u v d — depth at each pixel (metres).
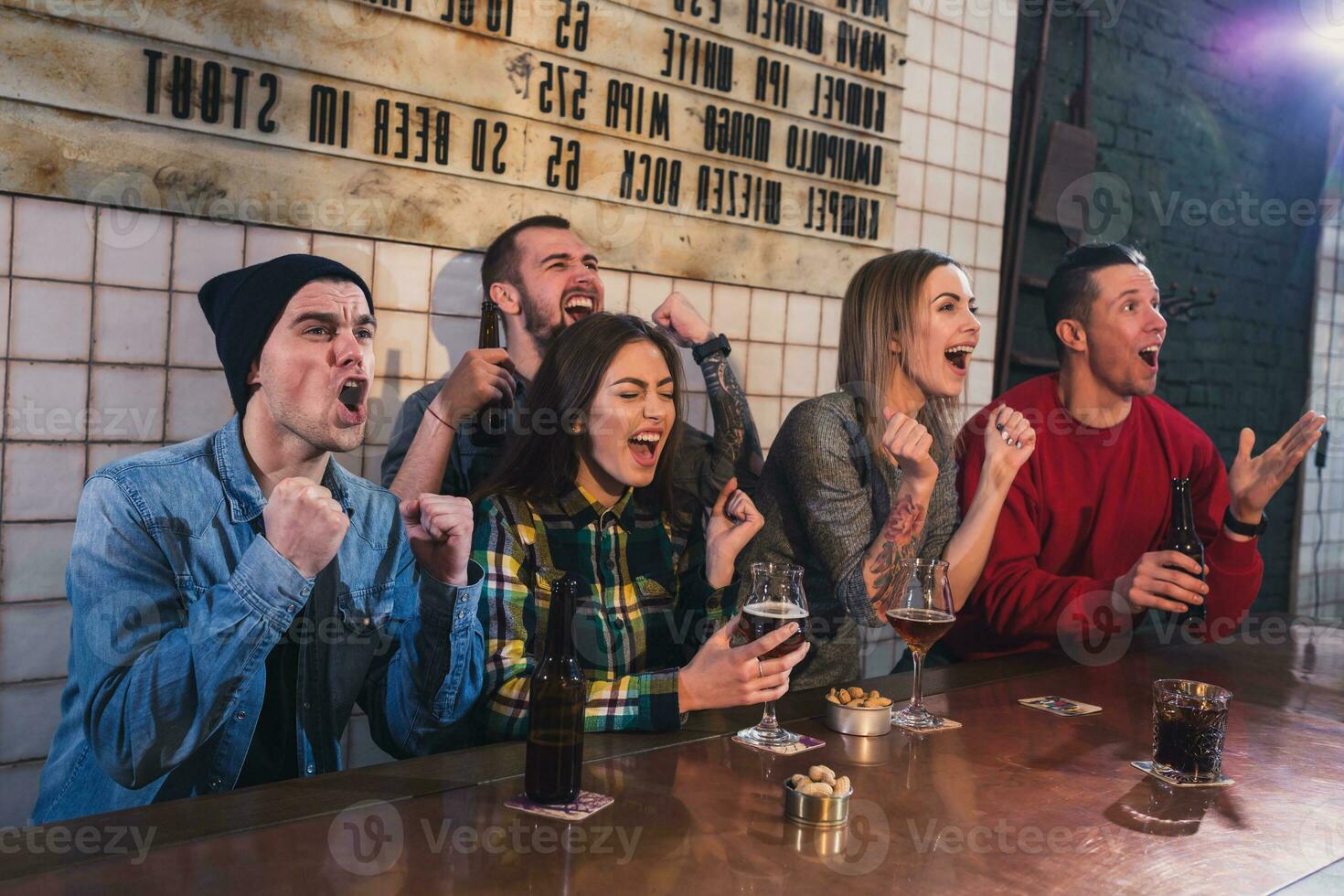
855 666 2.23
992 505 2.33
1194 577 1.99
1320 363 4.46
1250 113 4.11
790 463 2.19
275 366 1.79
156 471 1.70
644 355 1.75
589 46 2.30
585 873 0.92
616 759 1.24
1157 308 2.68
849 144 2.83
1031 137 3.31
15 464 1.69
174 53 1.80
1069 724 1.46
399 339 2.07
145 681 1.55
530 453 1.73
